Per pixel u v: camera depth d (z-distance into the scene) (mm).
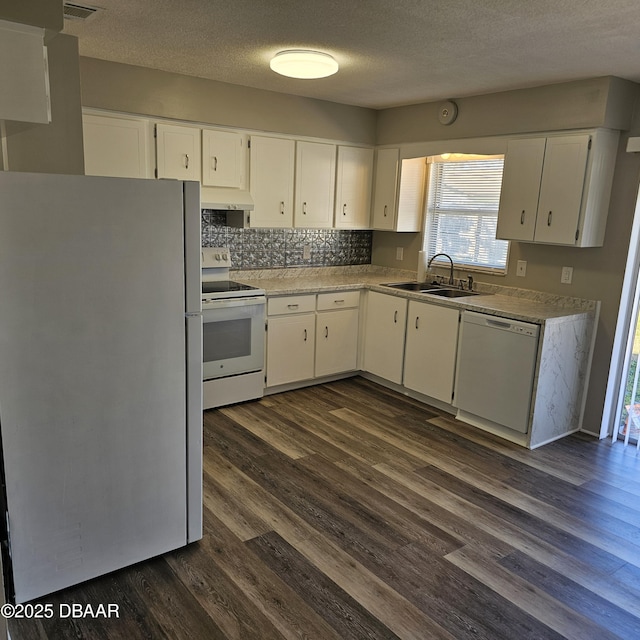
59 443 2043
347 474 3223
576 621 2129
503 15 2422
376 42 2891
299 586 2258
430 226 5023
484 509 2902
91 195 1949
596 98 3430
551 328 3492
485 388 3855
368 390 4730
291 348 4484
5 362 1886
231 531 2619
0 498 1981
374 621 2080
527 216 3865
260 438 3674
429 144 4602
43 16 1713
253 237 4707
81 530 2160
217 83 4004
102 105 3553
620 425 3898
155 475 2307
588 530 2748
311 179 4695
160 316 2188
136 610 2098
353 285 4758
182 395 2316
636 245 3668
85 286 1992
